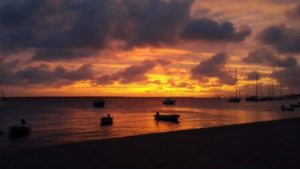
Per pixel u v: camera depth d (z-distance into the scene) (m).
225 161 8.30
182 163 8.08
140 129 54.53
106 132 50.28
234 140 12.20
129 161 8.34
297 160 8.46
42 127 58.53
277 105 156.00
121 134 47.31
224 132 14.87
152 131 50.88
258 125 18.19
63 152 9.61
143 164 8.00
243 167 7.68
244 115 86.44
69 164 8.03
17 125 50.28
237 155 9.13
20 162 8.25
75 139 41.81
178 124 62.00
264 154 9.27
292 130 15.64
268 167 7.68
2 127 61.12
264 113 95.19
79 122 68.31
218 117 79.12
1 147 36.81
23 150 10.03
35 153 9.45
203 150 9.98
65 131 51.91
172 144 11.18
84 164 8.03
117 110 120.06
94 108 138.12
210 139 12.55
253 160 8.46
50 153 9.44
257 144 11.20
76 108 140.12
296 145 10.95
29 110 122.69
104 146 10.74
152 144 11.22
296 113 94.50
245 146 10.77
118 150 9.93
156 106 163.12
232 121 66.81
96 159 8.60
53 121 70.94
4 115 92.50
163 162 8.20
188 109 125.38
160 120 69.31
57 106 168.38
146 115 90.00
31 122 68.88
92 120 73.06
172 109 126.12
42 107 154.62
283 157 8.84
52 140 41.66
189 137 13.08
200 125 58.97
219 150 9.95
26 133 49.31
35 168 7.64
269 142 11.66
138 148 10.35
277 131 15.24
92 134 47.59
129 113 99.81
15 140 42.91
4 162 8.25
